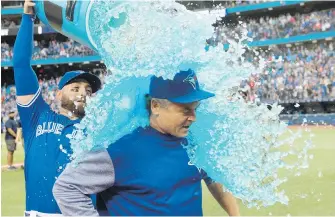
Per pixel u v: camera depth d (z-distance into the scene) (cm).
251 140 205
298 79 2519
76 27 260
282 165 205
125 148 186
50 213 285
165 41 179
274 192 207
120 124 191
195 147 208
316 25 2783
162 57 178
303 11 3031
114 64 186
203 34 186
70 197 182
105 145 186
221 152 208
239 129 206
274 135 205
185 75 187
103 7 230
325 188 603
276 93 2459
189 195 194
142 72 177
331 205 516
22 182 840
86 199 184
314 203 534
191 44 184
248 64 201
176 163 191
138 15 187
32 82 305
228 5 3023
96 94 177
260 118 205
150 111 194
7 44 3512
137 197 188
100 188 185
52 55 3425
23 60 302
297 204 530
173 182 188
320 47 2817
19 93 303
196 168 200
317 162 864
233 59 201
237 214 235
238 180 208
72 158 206
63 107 305
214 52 193
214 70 200
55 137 293
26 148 303
